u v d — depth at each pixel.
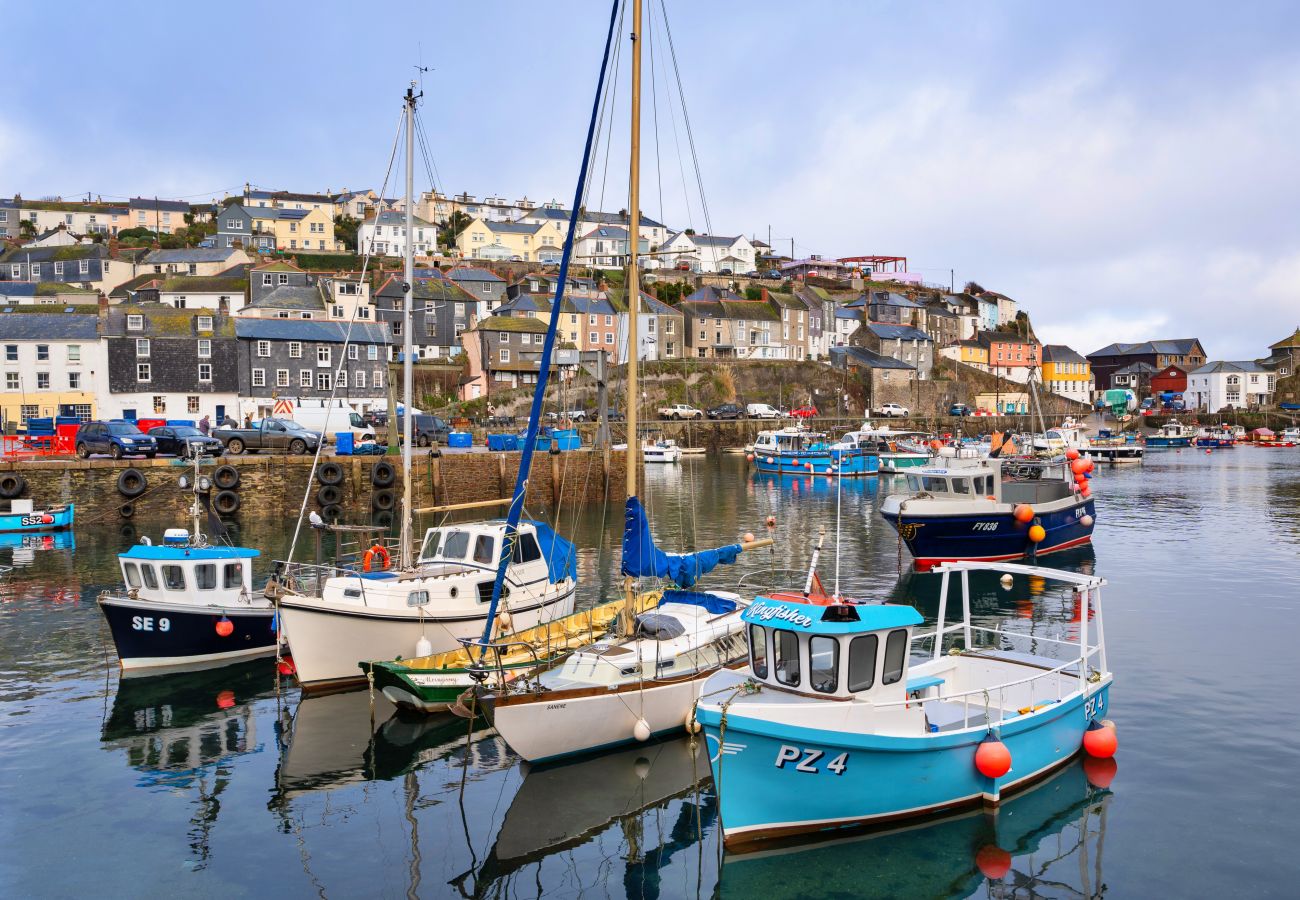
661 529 39.16
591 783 13.67
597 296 90.50
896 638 11.95
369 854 11.77
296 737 15.63
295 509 41.38
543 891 10.94
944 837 11.91
